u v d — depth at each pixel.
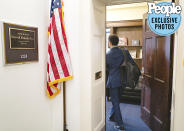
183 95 1.57
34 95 1.62
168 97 1.96
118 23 4.03
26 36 1.47
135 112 3.28
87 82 1.89
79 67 1.85
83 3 1.80
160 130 2.16
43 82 1.75
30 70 1.56
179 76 1.58
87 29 1.82
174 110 1.64
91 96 1.89
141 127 2.60
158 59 2.24
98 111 2.16
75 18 1.79
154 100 2.37
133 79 2.50
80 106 1.90
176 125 1.62
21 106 1.47
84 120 1.95
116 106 2.54
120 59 2.50
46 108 1.82
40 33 1.67
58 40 1.70
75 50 1.83
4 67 1.28
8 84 1.33
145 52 2.70
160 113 2.18
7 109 1.33
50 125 1.91
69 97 1.92
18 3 1.39
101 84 2.23
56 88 1.80
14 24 1.34
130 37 4.16
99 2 2.02
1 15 1.24
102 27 2.19
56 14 1.68
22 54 1.44
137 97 3.69
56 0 1.69
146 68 2.68
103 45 2.26
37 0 1.61
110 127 2.62
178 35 1.57
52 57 1.68
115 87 2.50
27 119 1.54
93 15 1.87
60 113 1.93
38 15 1.63
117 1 2.07
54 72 1.70
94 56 1.97
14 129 1.40
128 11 4.08
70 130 1.95
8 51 1.30
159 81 2.19
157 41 2.25
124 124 2.72
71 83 1.89
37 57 1.62
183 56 1.55
